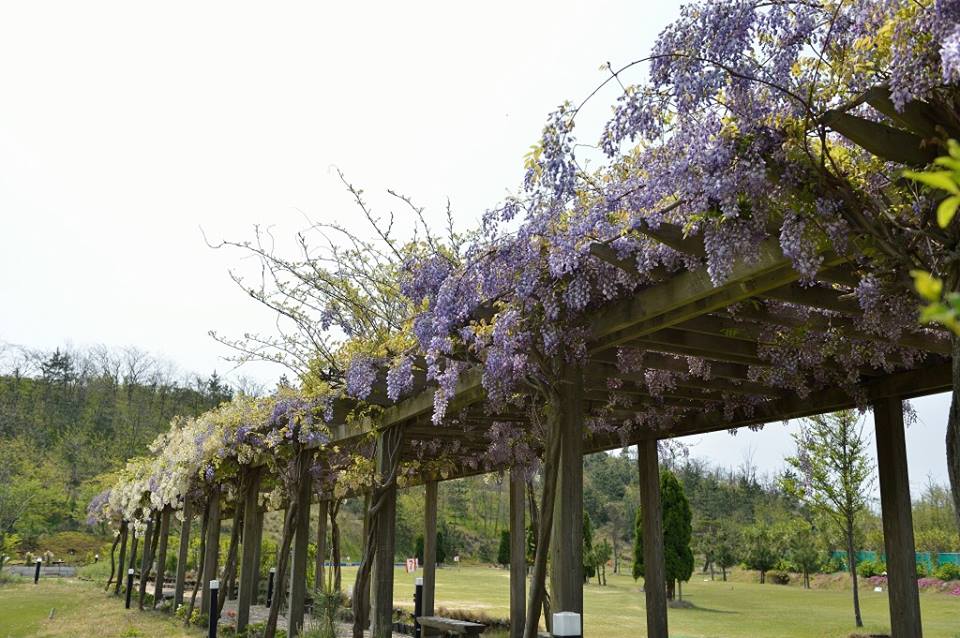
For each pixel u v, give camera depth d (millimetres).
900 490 4656
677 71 2496
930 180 751
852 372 4508
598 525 37500
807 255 2455
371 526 5957
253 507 9359
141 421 41688
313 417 6508
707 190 2494
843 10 2309
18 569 23844
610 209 3031
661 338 4020
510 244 3574
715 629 10766
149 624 10453
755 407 5629
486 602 13828
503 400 4863
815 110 2328
